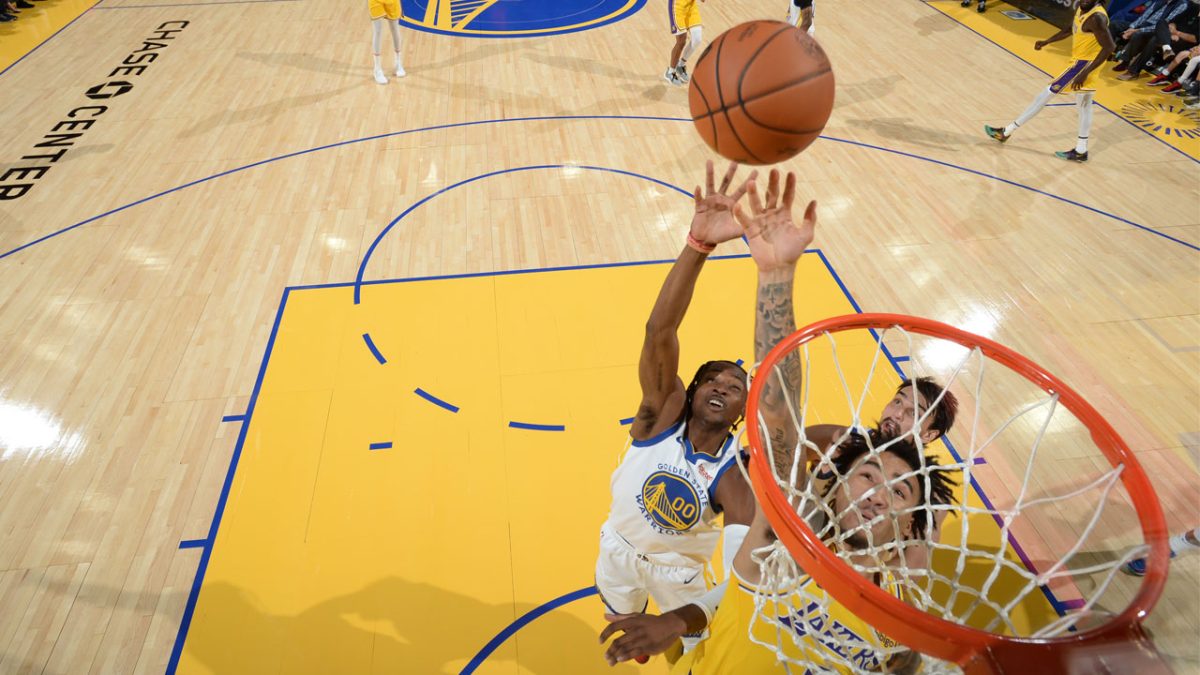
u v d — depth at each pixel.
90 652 3.15
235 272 5.27
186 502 3.76
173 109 7.45
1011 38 8.95
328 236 5.64
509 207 5.97
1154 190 6.16
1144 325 4.81
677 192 6.16
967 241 5.58
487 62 8.54
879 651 1.75
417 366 4.52
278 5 10.27
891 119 7.25
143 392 4.34
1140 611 1.33
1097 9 5.98
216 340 4.70
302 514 3.71
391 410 4.25
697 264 2.06
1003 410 4.17
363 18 9.82
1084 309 4.95
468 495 3.80
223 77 8.13
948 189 6.19
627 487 2.66
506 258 5.41
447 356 4.59
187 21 9.66
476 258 5.41
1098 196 6.09
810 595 1.80
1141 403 4.26
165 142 6.87
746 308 4.91
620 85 7.96
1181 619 2.78
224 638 3.21
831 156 6.66
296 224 5.78
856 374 4.39
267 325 4.82
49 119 7.22
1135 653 1.25
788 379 1.70
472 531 3.64
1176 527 3.52
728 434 2.52
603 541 2.90
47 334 4.72
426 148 6.81
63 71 8.23
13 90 7.77
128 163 6.53
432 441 4.07
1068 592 3.10
